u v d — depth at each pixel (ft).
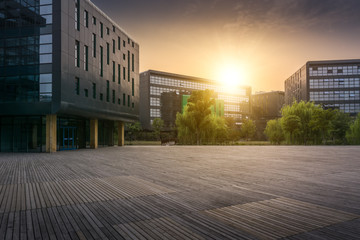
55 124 78.23
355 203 20.10
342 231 14.29
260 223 15.55
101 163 48.19
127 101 126.82
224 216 16.88
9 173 35.91
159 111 297.94
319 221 15.93
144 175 33.99
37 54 76.18
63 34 76.48
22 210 18.43
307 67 272.92
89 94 91.25
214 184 27.86
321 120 144.25
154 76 297.74
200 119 145.79
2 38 77.71
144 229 14.58
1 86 76.95
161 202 20.42
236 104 368.89
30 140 79.46
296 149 93.66
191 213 17.53
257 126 306.96
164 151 83.51
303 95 285.64
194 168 41.04
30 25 77.00
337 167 42.09
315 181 29.68
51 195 22.86
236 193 23.56
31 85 75.82
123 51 123.65
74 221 16.02
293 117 149.89
